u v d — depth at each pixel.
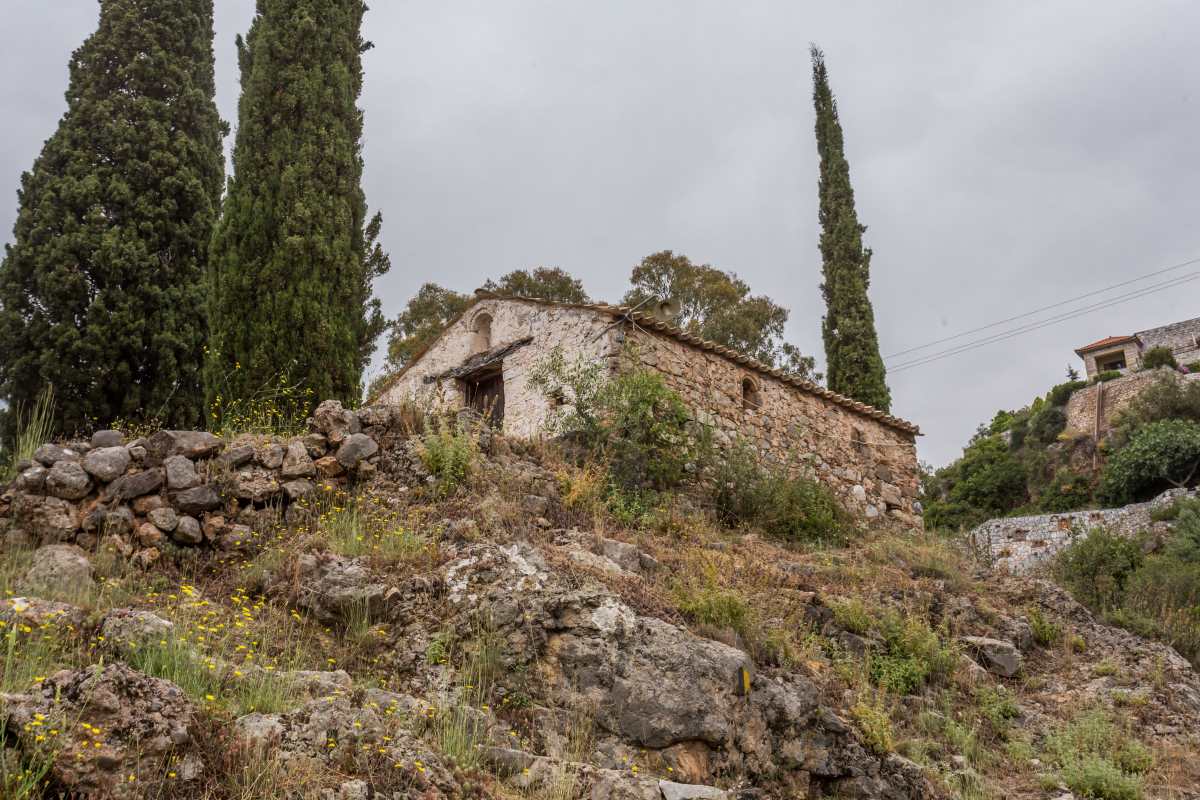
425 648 7.77
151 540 9.02
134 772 4.79
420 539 9.00
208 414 13.71
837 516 15.88
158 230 15.69
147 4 17.08
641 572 9.73
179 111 16.64
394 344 28.02
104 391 14.55
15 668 5.70
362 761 5.50
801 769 7.75
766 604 9.95
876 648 10.07
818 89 29.11
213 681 6.04
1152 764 9.12
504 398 16.25
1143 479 34.53
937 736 9.15
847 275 25.92
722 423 15.54
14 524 8.84
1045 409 45.81
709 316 30.02
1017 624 11.70
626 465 13.01
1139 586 14.53
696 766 7.18
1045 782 8.54
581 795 6.29
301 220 14.30
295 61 15.32
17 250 14.84
